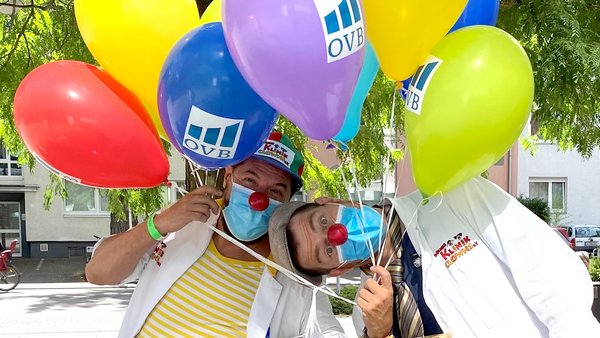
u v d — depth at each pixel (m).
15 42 5.03
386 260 2.14
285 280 2.31
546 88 3.23
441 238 2.11
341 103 1.78
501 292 2.00
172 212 2.21
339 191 6.93
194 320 2.22
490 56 1.88
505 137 1.88
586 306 1.87
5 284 12.93
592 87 3.32
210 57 1.81
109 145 1.96
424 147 1.93
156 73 2.03
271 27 1.63
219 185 2.81
